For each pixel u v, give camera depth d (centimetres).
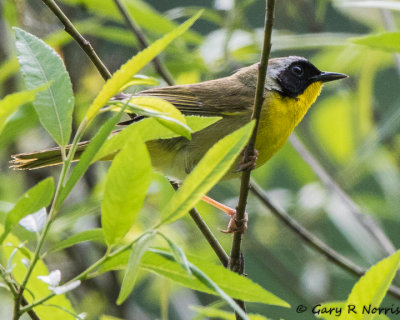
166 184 1073
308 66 963
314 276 1276
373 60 1256
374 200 1327
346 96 1371
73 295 1203
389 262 510
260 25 1623
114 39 1187
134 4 1081
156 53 450
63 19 693
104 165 1276
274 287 1481
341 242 1462
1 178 1209
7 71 910
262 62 633
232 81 936
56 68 499
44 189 464
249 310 1392
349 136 1379
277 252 1367
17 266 559
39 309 567
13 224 466
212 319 980
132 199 436
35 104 484
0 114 419
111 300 1198
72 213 956
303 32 1345
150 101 482
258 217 1347
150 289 1278
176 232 1151
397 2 817
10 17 1073
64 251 1209
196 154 875
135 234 990
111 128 443
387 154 1312
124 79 454
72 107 486
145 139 488
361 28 1590
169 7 1617
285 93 932
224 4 1112
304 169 1346
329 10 1603
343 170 1356
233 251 710
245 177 701
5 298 1112
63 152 477
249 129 432
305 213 1327
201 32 1593
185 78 1223
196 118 523
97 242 1205
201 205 1181
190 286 498
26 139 1272
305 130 1408
